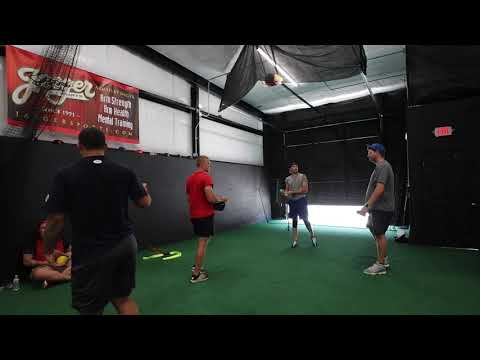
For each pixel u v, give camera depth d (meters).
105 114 4.35
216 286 2.76
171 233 5.24
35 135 3.42
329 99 7.99
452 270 3.12
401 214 6.90
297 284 2.77
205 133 6.77
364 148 7.84
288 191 4.71
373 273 3.02
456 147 4.35
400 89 7.16
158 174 5.07
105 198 1.33
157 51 5.18
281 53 4.24
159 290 2.66
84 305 1.29
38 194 3.35
